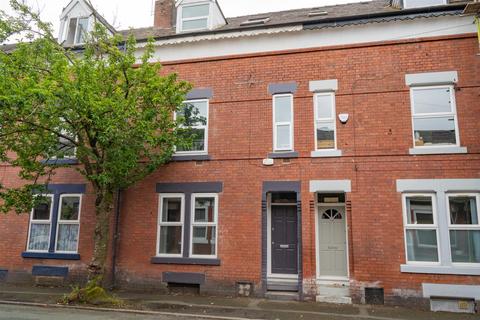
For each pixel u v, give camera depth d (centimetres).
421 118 1041
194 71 1228
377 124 1057
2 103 795
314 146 1088
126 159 943
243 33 1188
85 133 988
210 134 1172
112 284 1145
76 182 1258
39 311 880
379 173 1030
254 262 1065
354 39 1118
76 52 1341
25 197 976
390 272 977
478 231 960
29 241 1261
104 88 944
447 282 940
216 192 1132
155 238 1152
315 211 1075
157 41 1248
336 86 1105
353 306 955
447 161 994
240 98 1173
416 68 1060
